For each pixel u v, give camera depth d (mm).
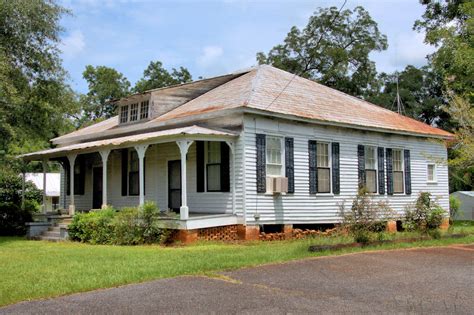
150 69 50938
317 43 41969
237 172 16828
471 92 25078
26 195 32250
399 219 21453
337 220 19281
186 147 15766
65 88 21547
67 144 25109
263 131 17266
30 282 9555
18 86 19453
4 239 19922
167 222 16141
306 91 21344
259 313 7211
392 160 22062
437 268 10992
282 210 17625
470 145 20469
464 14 28359
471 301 7910
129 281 9492
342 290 8664
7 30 19047
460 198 34188
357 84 41562
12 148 31047
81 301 8070
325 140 19328
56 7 20109
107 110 54375
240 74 22094
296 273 10195
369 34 42375
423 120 47281
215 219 16297
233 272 10273
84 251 14266
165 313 7277
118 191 22578
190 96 21828
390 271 10531
